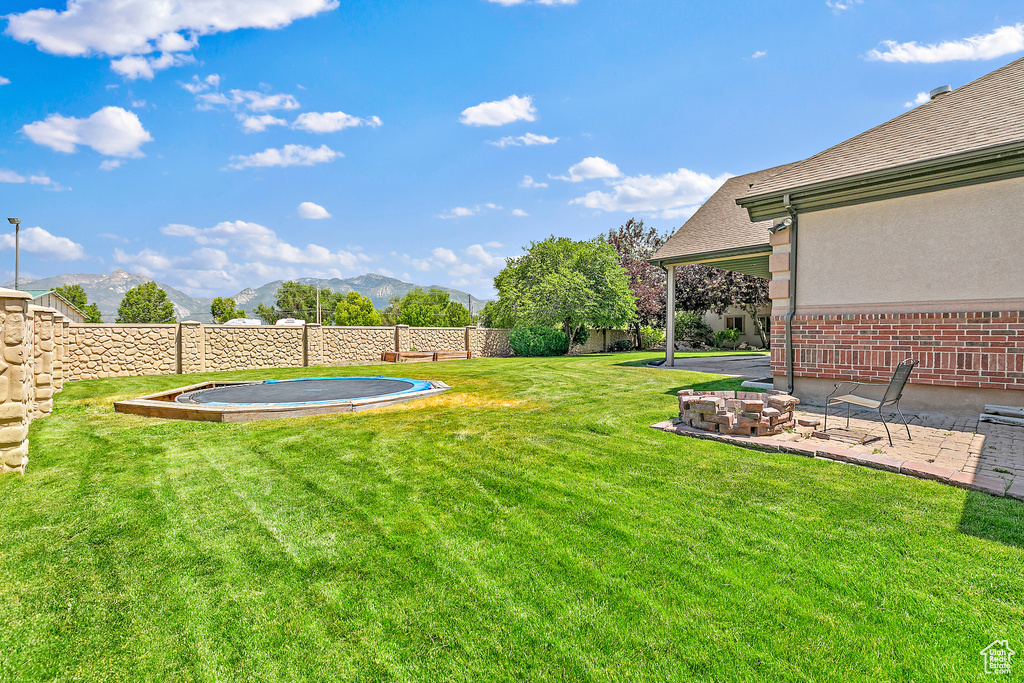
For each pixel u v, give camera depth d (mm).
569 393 9000
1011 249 5930
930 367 6508
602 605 2291
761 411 5207
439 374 12742
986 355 6086
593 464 4473
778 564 2617
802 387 7832
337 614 2268
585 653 1967
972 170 6016
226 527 3229
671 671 1854
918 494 3570
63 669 1938
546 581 2516
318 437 5711
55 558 2816
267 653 2014
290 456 4918
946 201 6395
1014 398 5922
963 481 3703
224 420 6684
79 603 2377
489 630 2131
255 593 2451
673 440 5324
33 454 5008
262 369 15133
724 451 4855
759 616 2176
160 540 3039
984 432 5457
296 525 3258
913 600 2266
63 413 7316
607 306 23797
